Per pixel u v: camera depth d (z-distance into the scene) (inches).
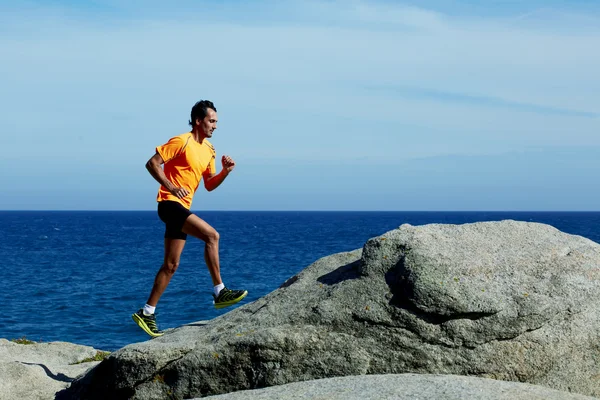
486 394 191.0
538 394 195.5
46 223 5393.7
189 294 919.0
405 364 228.2
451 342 227.8
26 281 1107.3
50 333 665.6
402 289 233.9
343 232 3280.0
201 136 275.4
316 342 232.4
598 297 233.5
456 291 227.9
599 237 2357.3
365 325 233.3
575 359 228.1
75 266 1396.4
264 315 249.0
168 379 240.2
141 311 278.8
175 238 272.4
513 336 226.5
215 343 239.3
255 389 220.1
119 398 245.1
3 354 383.2
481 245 251.8
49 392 288.5
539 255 245.0
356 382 208.1
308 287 259.0
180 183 270.5
